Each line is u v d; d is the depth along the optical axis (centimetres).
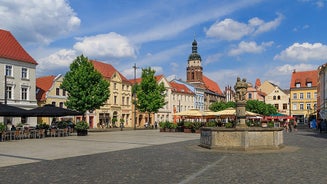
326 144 2481
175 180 1027
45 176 1106
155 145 2397
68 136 3644
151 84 6575
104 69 7369
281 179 1039
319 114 7681
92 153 1842
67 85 5075
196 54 12238
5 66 5169
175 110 8975
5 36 5538
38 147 2225
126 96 7862
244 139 1914
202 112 4962
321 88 7812
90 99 5009
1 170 1239
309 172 1171
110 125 7231
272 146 1981
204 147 2134
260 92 11925
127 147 2230
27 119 5478
